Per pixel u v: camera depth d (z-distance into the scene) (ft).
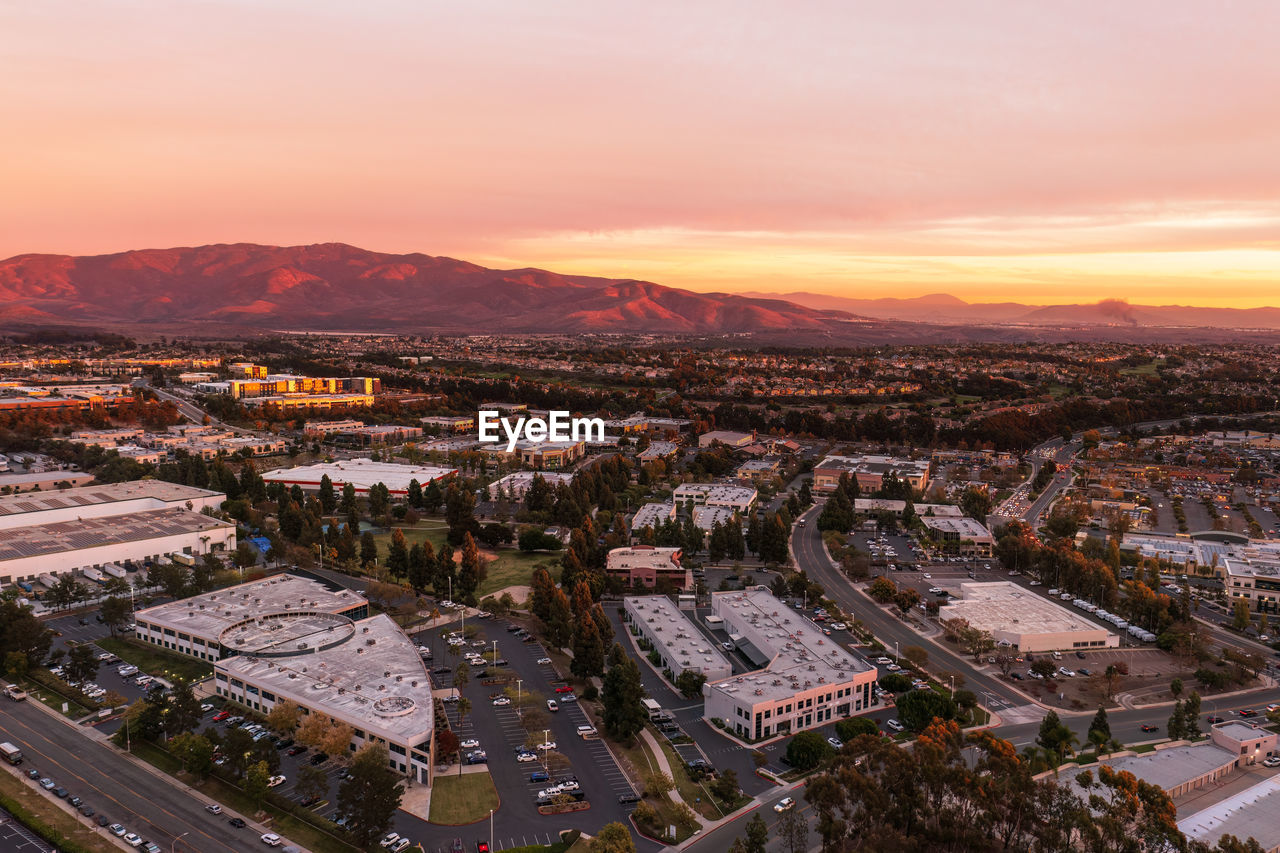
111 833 643.45
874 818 654.53
